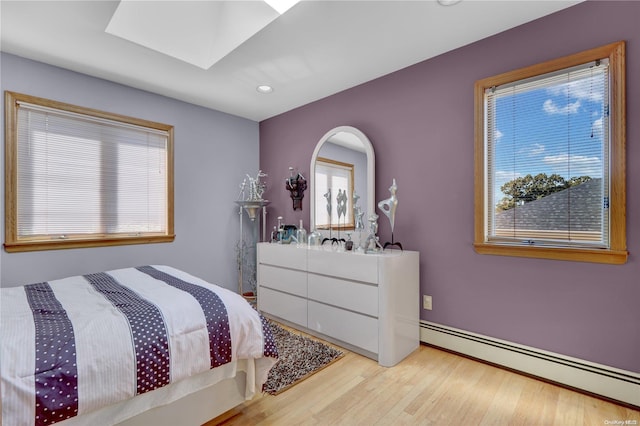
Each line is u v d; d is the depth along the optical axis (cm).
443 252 246
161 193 329
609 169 177
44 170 259
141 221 314
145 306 150
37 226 256
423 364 225
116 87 294
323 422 163
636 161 170
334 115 326
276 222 401
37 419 102
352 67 268
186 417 146
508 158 217
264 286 331
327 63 260
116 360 121
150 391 131
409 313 243
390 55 248
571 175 193
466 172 234
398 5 187
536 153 206
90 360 116
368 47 236
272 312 322
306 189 359
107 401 117
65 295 172
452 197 241
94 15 194
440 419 165
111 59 250
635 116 170
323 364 224
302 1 183
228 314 159
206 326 149
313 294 277
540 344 202
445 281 246
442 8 190
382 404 178
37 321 132
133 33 217
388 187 281
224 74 278
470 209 232
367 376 209
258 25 209
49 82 258
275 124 398
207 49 251
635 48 170
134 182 309
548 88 201
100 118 285
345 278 249
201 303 159
